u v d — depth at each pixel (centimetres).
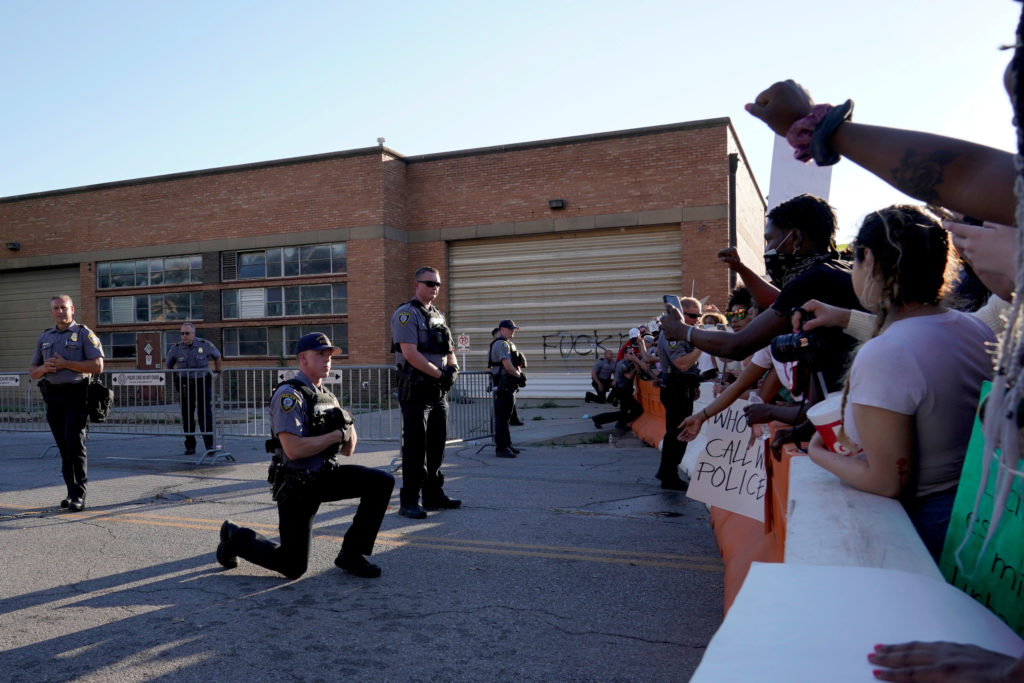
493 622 388
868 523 188
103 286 2488
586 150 2006
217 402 1001
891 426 195
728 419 429
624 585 445
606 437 1209
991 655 103
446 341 647
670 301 330
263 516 648
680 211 1916
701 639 362
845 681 104
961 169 121
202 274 2344
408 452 635
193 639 369
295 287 2231
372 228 2111
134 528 603
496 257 2127
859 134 129
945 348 196
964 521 177
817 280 292
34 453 1098
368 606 414
